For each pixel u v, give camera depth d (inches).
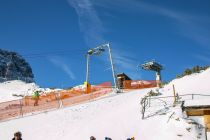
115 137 919.7
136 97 1331.2
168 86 1342.3
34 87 2849.4
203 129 863.1
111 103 1332.4
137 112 1056.2
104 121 1038.4
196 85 1211.9
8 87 2755.9
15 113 1435.8
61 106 1481.3
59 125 1121.4
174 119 908.0
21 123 1232.8
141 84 1873.8
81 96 1633.9
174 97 1086.4
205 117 891.4
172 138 841.5
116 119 1032.8
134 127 949.2
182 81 1350.9
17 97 2154.3
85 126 1041.5
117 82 1871.3
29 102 1544.0
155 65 1492.4
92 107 1307.8
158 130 893.8
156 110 1016.9
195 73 1443.2
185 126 870.4
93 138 542.9
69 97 1640.0
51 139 1003.9
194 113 918.4
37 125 1174.3
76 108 1327.5
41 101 1579.7
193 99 1035.9
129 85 1888.5
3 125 1242.6
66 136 998.4
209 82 1197.1
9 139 1071.0
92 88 1774.1
